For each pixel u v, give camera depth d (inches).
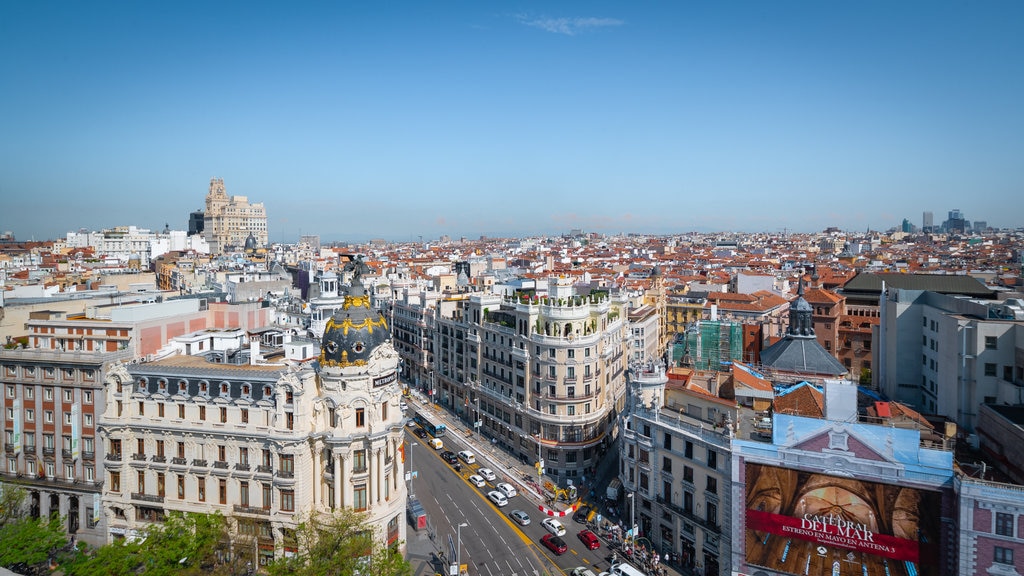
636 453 4119.1
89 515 3917.3
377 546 3363.7
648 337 7490.2
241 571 3435.0
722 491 3432.6
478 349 6195.9
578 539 4104.3
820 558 3115.2
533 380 5408.5
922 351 4648.1
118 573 3134.8
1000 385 3572.8
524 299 5812.0
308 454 3511.3
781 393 3860.7
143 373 3757.4
